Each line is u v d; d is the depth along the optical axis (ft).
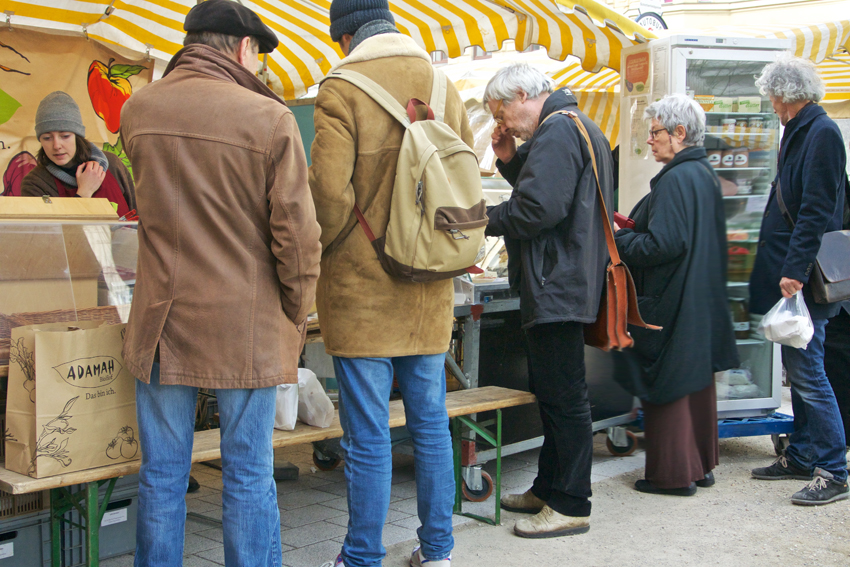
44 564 8.53
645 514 11.06
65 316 8.12
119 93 15.05
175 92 6.36
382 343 7.80
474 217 7.50
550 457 10.79
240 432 6.59
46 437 6.73
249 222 6.40
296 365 6.89
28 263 8.07
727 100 13.47
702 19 38.09
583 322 9.55
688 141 9.45
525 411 12.89
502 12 14.03
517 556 9.44
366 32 7.93
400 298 7.83
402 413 9.85
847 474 11.91
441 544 8.54
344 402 8.02
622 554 9.50
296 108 18.39
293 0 13.52
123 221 8.95
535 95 10.15
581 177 9.45
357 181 7.63
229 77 6.54
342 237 7.74
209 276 6.31
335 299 7.82
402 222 7.43
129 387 7.28
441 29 14.73
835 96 25.17
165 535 6.57
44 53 13.96
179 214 6.28
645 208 10.86
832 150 10.85
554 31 14.57
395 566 9.16
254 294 6.43
